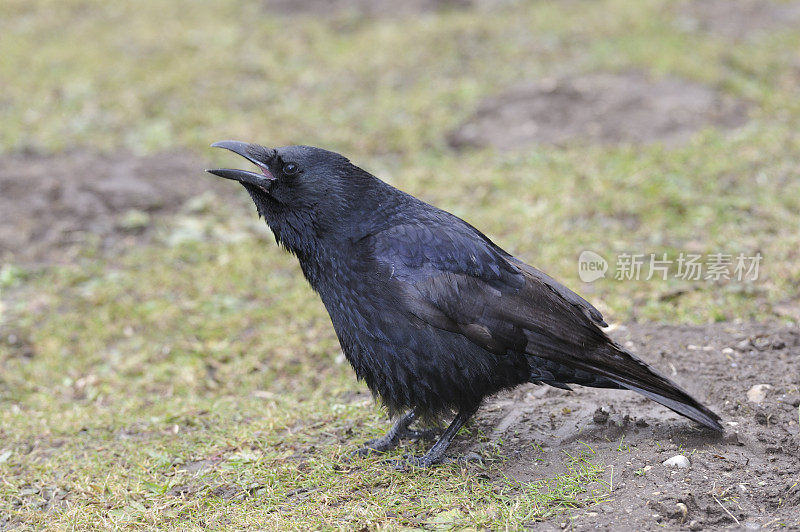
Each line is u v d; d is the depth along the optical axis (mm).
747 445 7688
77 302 12297
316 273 7973
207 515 7438
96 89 18922
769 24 20547
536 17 21672
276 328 11328
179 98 18562
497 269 7641
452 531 6770
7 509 7898
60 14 23844
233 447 8672
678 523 6578
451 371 7578
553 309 7645
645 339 9805
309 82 19156
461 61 19578
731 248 11688
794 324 9938
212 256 13281
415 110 17531
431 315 7422
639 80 17656
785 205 12641
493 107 17359
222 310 11938
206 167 15930
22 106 18312
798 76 17562
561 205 13453
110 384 10602
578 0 22797
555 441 8070
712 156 14289
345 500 7484
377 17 23047
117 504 7789
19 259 13438
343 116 17609
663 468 7293
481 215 13539
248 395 10141
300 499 7586
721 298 10656
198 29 22438
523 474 7578
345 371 10289
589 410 8586
